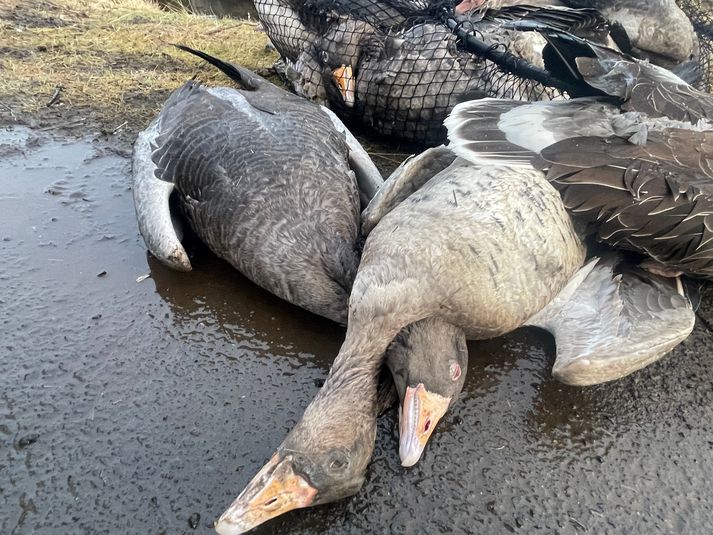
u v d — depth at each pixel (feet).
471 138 1.85
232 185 1.99
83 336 1.84
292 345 1.89
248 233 1.94
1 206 2.28
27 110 2.85
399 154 2.85
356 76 2.78
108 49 3.54
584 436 1.70
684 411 1.78
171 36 3.85
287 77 3.18
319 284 1.86
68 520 1.42
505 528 1.48
